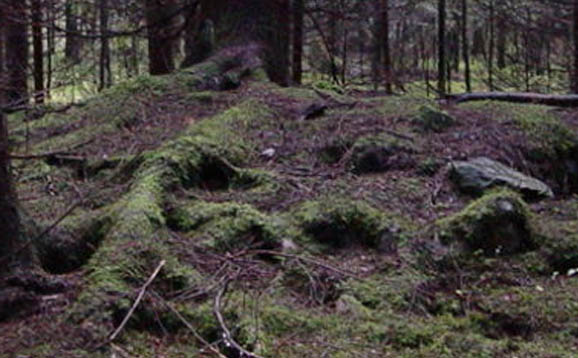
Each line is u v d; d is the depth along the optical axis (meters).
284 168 6.61
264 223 5.27
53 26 9.95
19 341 3.69
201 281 4.45
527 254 5.28
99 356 3.64
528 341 4.34
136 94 9.00
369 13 13.52
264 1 10.95
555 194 7.18
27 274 4.18
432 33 24.36
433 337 4.18
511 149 7.22
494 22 21.91
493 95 9.93
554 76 20.78
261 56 10.63
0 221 4.20
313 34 19.33
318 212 5.48
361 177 6.52
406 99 8.91
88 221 5.02
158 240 4.79
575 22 16.09
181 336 4.01
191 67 9.93
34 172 6.79
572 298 4.71
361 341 4.08
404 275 4.90
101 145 7.29
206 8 11.22
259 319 4.09
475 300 4.70
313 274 4.84
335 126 7.54
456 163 6.62
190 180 6.00
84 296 4.03
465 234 5.27
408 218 5.64
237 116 7.60
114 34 11.54
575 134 7.91
